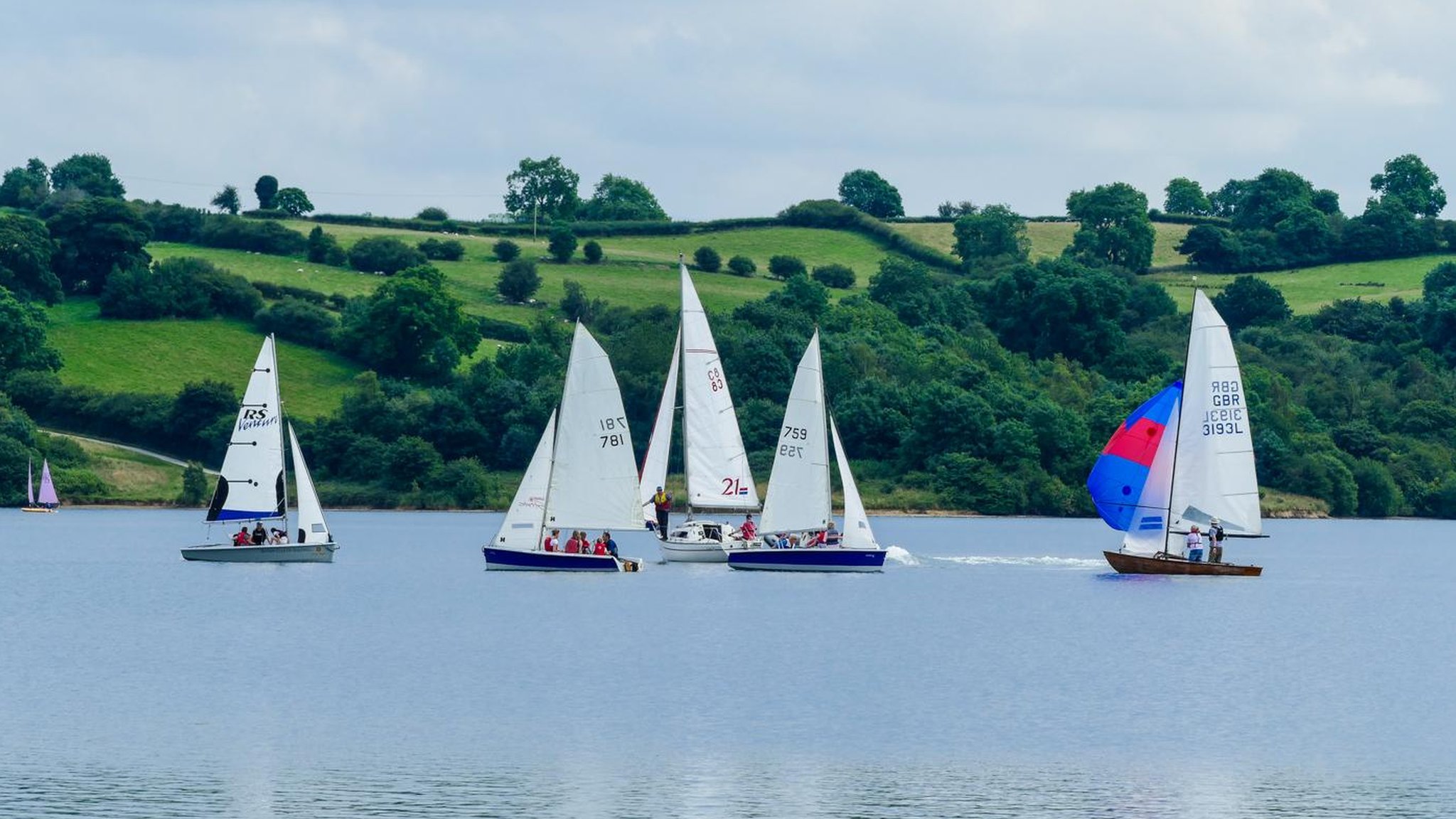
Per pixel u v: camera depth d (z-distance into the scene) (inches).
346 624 5032.0
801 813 2721.5
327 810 2726.4
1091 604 5782.5
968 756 3157.0
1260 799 2842.0
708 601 5708.7
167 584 6304.1
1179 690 3939.5
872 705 3676.2
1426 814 2746.1
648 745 3230.8
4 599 5738.2
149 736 3302.2
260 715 3526.1
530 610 5413.4
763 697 3767.2
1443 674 4242.1
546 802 2787.9
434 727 3398.1
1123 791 2891.2
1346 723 3535.9
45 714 3526.1
